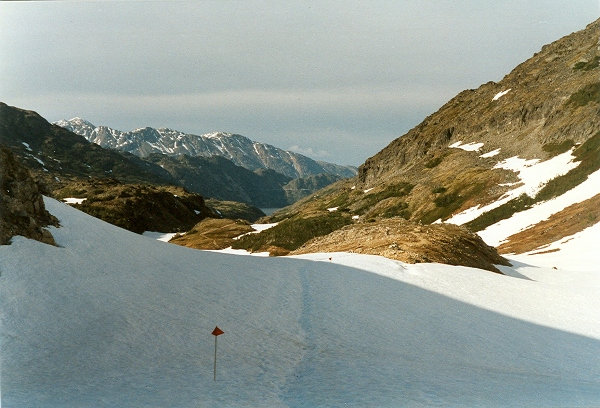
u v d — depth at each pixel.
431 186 175.25
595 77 172.75
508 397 19.81
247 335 26.89
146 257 36.59
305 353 25.17
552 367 26.06
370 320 31.06
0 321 23.14
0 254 27.56
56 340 22.92
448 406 18.12
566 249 78.25
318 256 50.50
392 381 21.33
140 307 28.02
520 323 33.38
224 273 38.25
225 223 191.50
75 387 18.98
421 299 36.38
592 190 106.69
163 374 20.95
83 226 36.84
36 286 26.47
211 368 22.08
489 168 165.12
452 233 61.69
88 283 28.84
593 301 40.31
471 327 31.50
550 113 177.50
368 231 66.75
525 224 105.75
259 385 20.38
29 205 32.81
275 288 36.09
